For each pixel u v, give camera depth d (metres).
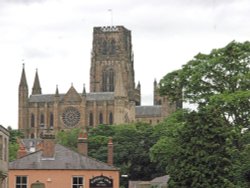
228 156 112.62
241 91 118.25
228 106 117.94
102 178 146.50
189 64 130.38
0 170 109.31
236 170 111.50
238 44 126.56
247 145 111.50
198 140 112.62
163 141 123.81
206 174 111.38
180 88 129.00
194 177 111.44
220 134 112.75
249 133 117.25
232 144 116.12
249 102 116.94
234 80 123.75
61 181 145.50
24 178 145.00
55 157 147.38
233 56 125.38
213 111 114.31
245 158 111.25
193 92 127.25
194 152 112.62
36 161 146.25
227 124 120.12
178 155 113.81
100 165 147.62
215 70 125.56
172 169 114.38
